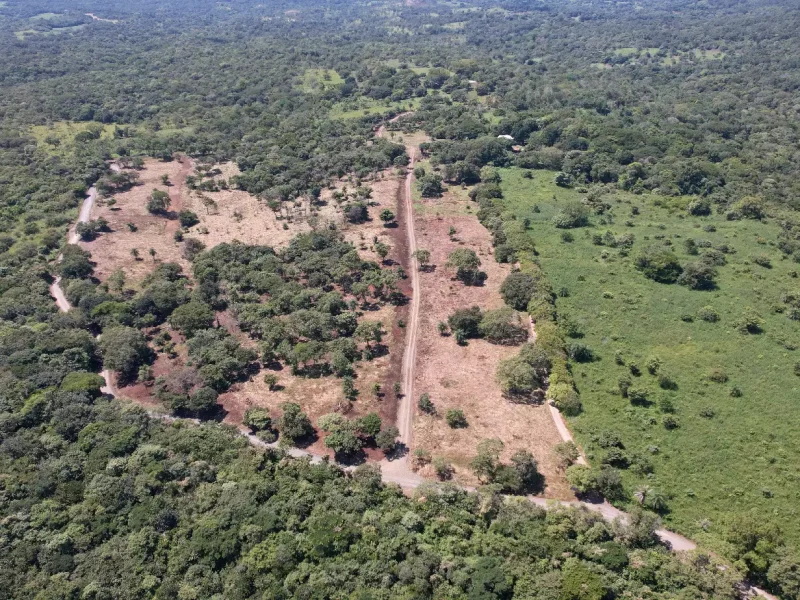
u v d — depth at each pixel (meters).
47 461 89.12
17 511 81.31
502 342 123.56
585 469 86.81
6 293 138.50
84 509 81.31
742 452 91.81
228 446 93.19
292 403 100.06
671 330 123.75
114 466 87.19
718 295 135.75
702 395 104.50
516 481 86.12
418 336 126.19
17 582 72.62
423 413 104.31
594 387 107.88
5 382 104.12
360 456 95.19
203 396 103.31
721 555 73.50
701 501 83.44
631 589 69.19
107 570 73.38
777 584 70.44
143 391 112.31
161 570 73.94
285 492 83.62
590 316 129.25
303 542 76.06
